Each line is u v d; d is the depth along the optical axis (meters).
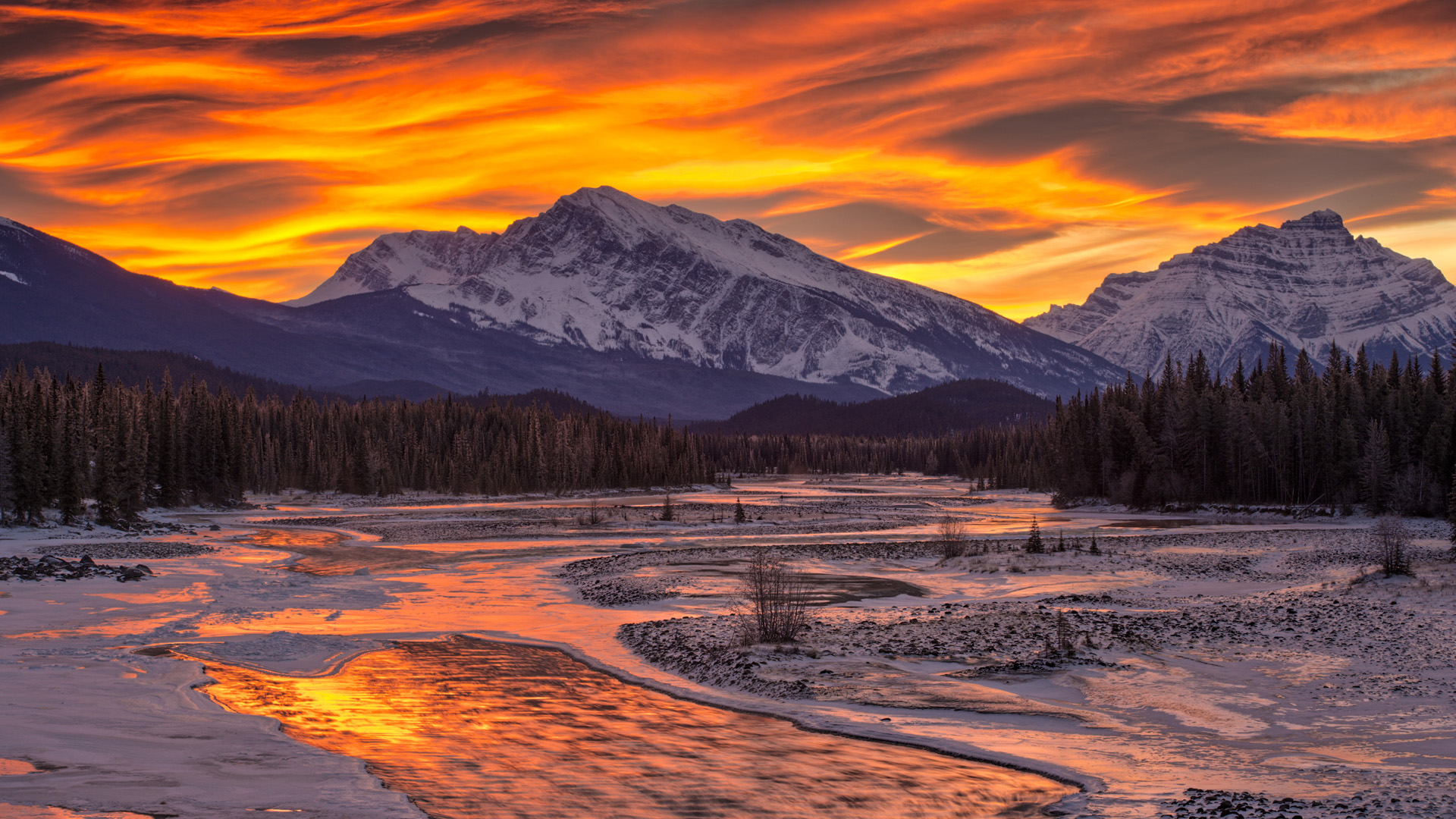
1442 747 22.27
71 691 27.73
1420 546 73.62
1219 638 35.78
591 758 22.44
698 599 49.31
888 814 18.58
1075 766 21.48
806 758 22.44
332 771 20.81
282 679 30.72
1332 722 24.78
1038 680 29.84
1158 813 17.81
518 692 29.38
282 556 76.44
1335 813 16.98
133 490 105.25
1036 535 68.81
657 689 29.77
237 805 18.17
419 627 41.47
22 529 94.38
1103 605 45.53
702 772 21.30
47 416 104.06
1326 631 36.47
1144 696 27.78
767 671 31.17
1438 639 34.12
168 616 43.19
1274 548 75.62
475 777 20.81
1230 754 22.16
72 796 18.27
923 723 25.33
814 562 67.81
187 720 25.00
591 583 57.03
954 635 37.09
